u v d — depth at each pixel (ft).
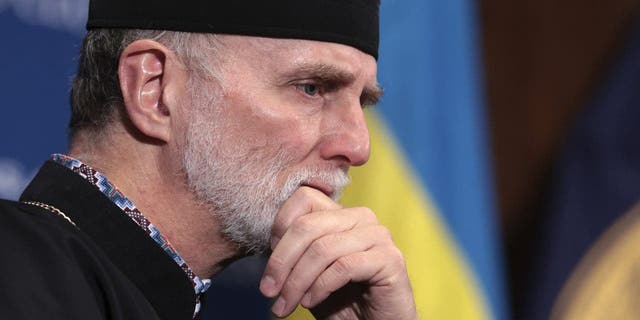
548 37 33.68
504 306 25.45
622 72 29.68
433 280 24.57
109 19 14.47
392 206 24.32
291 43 14.24
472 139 25.58
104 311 12.55
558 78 33.55
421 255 24.49
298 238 13.98
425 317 24.38
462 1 25.93
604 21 33.86
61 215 13.47
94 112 14.39
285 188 14.30
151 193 14.19
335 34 14.42
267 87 14.24
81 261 12.73
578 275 27.94
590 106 29.63
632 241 28.12
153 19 14.30
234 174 14.16
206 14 14.20
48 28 21.26
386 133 24.45
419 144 24.79
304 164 14.44
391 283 14.73
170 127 14.21
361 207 14.74
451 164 25.22
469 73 25.80
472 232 25.22
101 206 13.69
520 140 33.14
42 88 21.18
